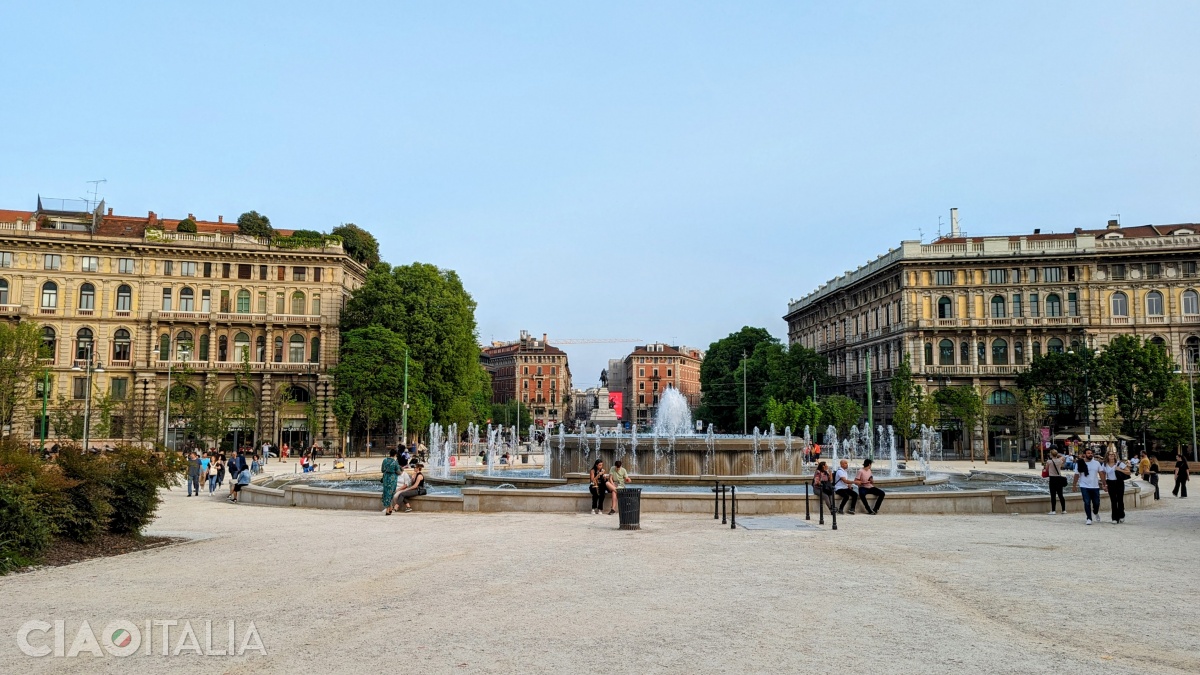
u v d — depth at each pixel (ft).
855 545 59.16
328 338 282.15
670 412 254.27
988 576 46.50
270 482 136.87
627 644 31.53
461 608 37.93
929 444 272.72
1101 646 31.58
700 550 56.39
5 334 216.54
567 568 48.91
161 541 62.34
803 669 28.30
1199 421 218.79
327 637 32.58
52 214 297.53
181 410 240.94
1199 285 268.82
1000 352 282.56
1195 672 28.19
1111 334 273.13
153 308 269.44
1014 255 279.08
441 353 269.23
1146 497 96.89
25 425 247.91
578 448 119.34
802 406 288.92
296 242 286.46
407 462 123.44
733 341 388.16
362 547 58.39
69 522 57.47
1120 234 286.05
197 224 310.86
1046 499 84.64
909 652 30.53
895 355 296.71
